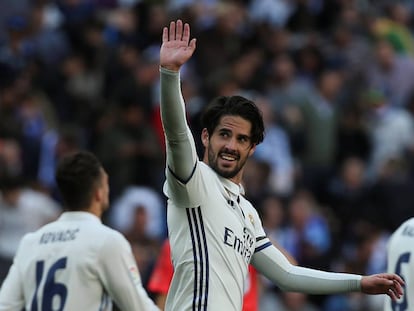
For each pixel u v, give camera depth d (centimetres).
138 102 3678
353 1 4859
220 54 4144
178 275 1586
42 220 3106
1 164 3166
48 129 3778
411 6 5250
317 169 3775
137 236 3127
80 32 4112
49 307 1745
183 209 1588
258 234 1667
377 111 4203
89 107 3866
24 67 4031
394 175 3700
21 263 1784
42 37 4109
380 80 4450
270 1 4747
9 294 1780
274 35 4294
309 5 4722
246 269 1623
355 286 1648
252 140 1623
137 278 1766
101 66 4019
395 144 4094
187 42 1556
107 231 1769
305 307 3238
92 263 1744
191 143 1556
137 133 3634
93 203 1802
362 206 3653
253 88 4019
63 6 4288
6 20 4366
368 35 4700
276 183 3653
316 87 4181
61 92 3941
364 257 3416
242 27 4369
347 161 3781
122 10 4328
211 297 1569
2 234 3048
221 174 1616
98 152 3597
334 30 4638
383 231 3616
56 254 1761
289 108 3900
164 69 1542
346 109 4041
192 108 3662
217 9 4478
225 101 1622
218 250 1582
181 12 4253
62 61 4075
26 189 3123
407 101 4447
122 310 1758
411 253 1864
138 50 4175
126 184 3531
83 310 1739
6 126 3559
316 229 3438
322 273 1670
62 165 1798
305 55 4309
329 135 3938
